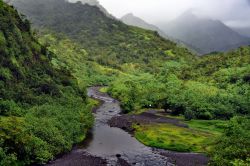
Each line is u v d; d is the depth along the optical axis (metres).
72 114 89.44
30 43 125.19
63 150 71.19
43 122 73.94
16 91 91.38
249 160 45.78
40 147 65.19
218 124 102.00
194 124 105.06
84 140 82.38
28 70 108.56
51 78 117.75
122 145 80.50
